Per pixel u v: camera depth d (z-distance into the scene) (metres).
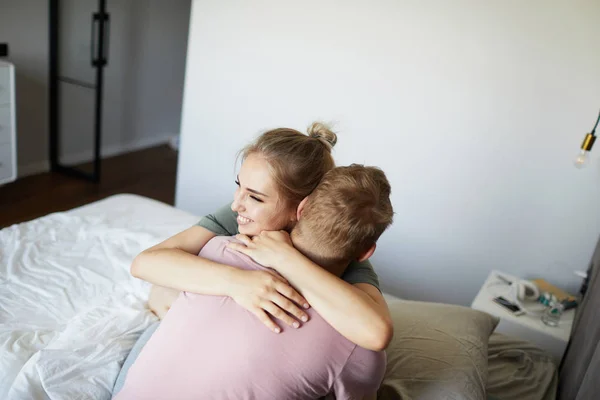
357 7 2.50
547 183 2.32
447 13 2.33
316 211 0.97
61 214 2.03
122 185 3.91
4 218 3.09
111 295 1.57
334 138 1.18
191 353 0.96
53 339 1.31
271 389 0.92
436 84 2.42
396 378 1.28
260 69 2.81
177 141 5.05
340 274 1.04
